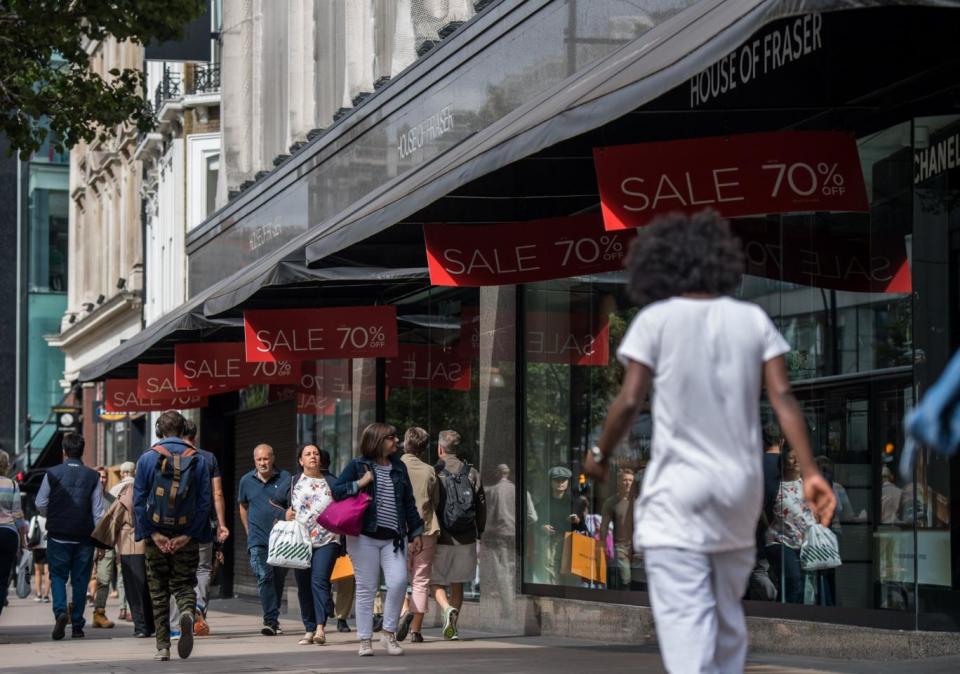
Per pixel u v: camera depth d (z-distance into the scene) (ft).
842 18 39.60
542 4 61.93
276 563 59.98
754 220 51.37
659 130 46.98
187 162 150.92
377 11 86.89
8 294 270.46
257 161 114.93
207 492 52.65
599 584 60.08
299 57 104.78
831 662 43.55
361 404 87.30
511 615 66.13
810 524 47.85
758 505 20.43
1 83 64.23
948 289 43.04
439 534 59.77
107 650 59.26
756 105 45.57
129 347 97.09
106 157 201.77
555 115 38.37
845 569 46.26
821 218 47.98
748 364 20.33
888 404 44.73
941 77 43.01
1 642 66.85
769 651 48.37
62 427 194.18
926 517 43.19
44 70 65.82
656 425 20.65
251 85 117.39
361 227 50.85
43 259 258.98
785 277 49.75
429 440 76.64
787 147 40.11
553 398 64.44
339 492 52.11
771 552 49.75
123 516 68.39
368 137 85.10
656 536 20.39
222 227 117.50
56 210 260.01
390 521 52.16
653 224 21.22
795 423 20.15
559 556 63.46
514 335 67.31
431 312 77.00
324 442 95.09
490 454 69.21
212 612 98.43
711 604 20.29
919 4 26.48
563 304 63.77
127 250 190.70
